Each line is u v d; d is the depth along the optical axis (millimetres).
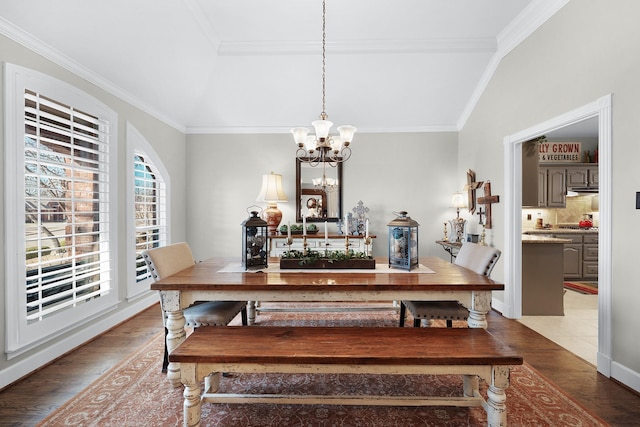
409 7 2896
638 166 1931
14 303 2031
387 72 3775
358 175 4723
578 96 2375
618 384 2053
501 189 3406
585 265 5055
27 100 2264
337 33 3287
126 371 2197
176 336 1983
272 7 2885
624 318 2029
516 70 3139
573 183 5316
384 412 1804
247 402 1632
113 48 2652
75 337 2549
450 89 4004
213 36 3275
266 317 3277
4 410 1780
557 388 2008
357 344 1606
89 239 2852
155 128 3836
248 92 4066
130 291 3256
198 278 2051
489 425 1494
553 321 3205
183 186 4609
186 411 1493
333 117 4504
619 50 2041
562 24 2531
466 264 2404
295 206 4727
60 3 2107
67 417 1718
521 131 3049
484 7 2889
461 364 1459
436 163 4688
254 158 4707
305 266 2316
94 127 2859
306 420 1730
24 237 2100
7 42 2010
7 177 1994
